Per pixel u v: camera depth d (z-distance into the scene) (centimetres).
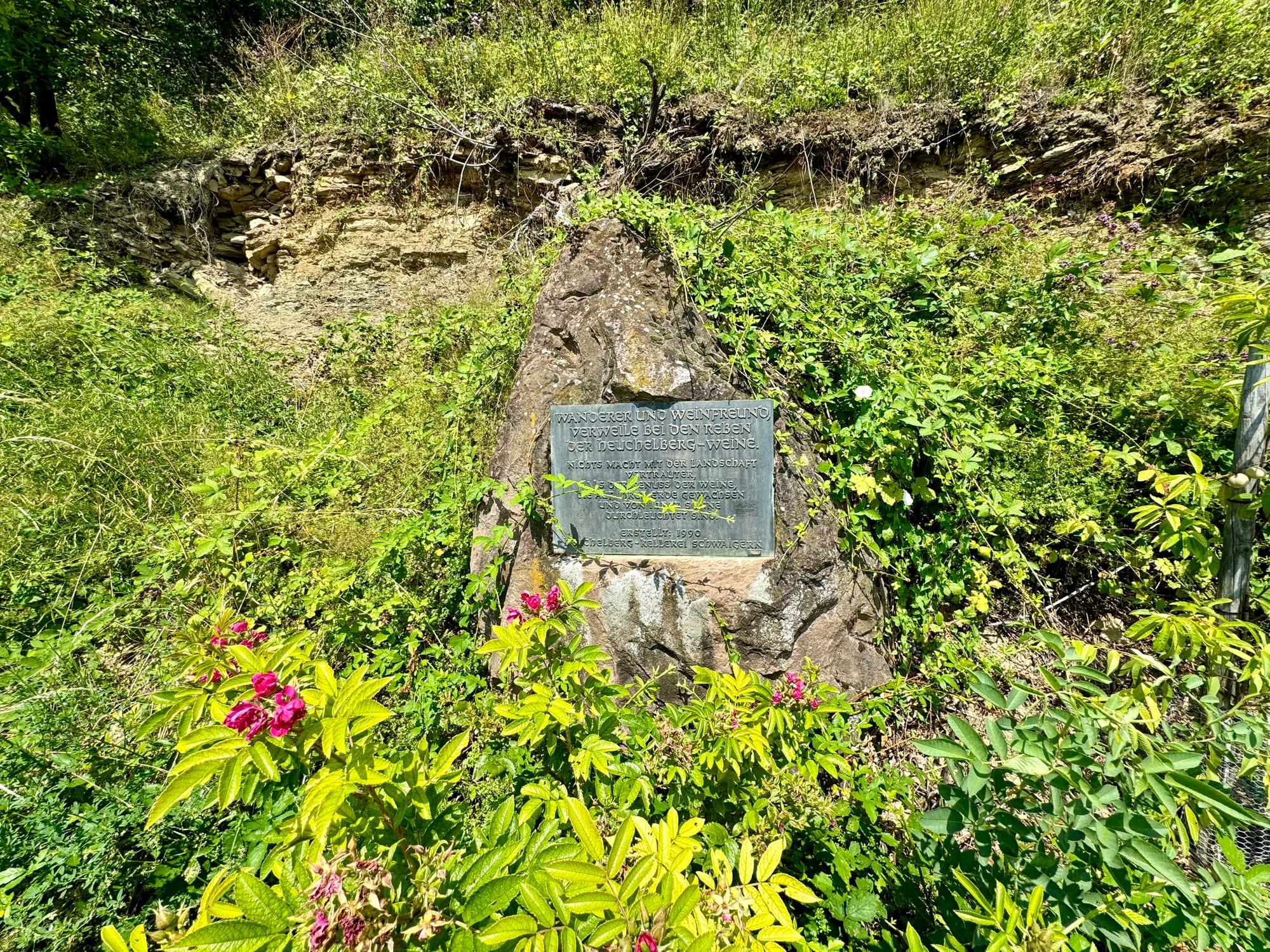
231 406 411
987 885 115
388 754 119
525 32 563
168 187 516
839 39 513
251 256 542
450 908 89
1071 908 104
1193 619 139
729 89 486
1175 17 390
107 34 624
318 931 75
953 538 259
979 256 367
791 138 458
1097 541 247
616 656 243
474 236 521
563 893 90
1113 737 108
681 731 154
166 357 422
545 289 261
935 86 450
